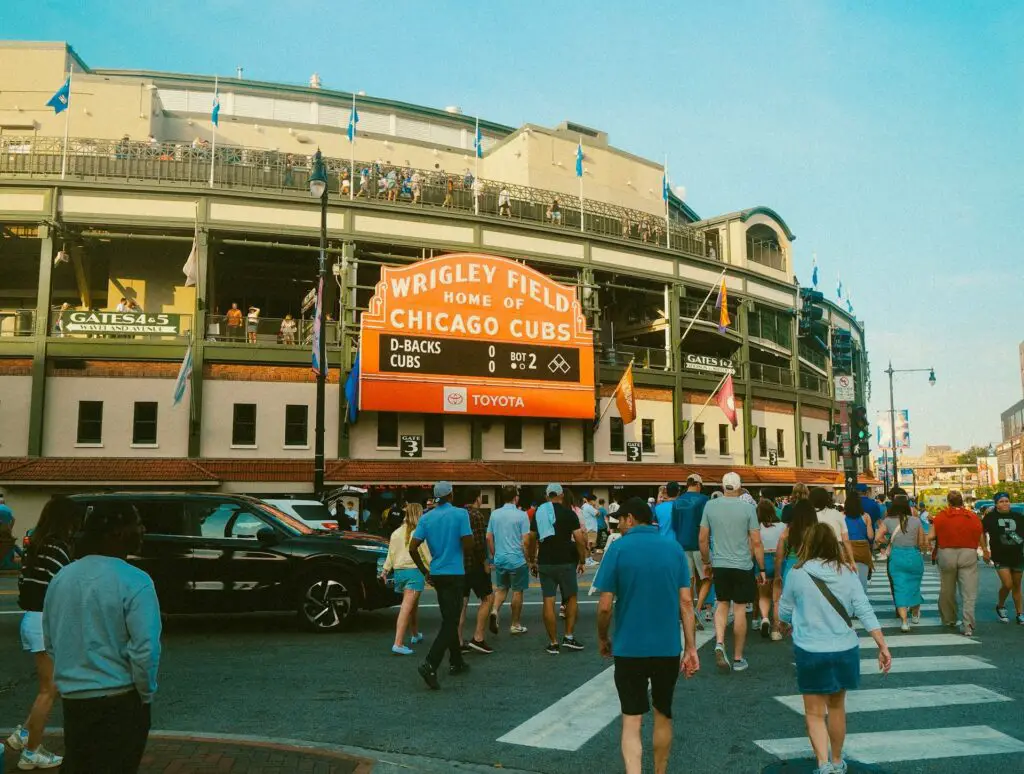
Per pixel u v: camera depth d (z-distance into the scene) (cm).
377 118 4425
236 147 3203
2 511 1641
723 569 964
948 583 1246
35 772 579
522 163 3991
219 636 1171
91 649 401
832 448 2702
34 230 2903
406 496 3080
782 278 4578
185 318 3086
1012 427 15550
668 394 3806
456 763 616
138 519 438
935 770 602
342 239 3102
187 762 581
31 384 2783
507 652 1060
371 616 1365
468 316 3178
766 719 738
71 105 3309
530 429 3375
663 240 3956
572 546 1070
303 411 3020
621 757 637
